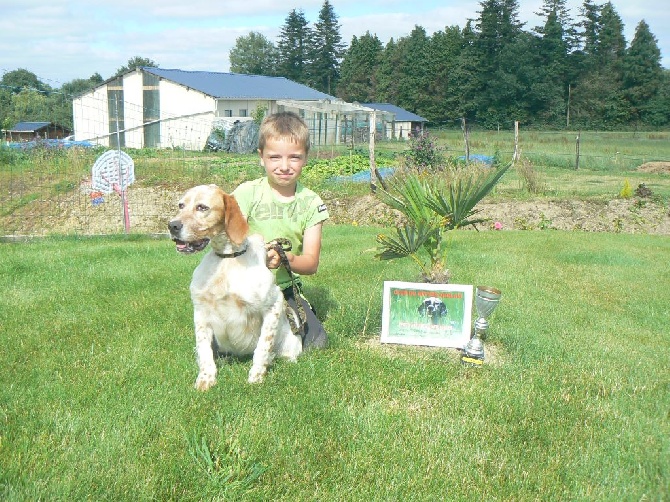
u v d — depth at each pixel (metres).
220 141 32.75
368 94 83.31
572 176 23.80
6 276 6.64
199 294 3.93
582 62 70.38
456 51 72.81
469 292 4.76
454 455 3.17
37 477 2.78
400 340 4.88
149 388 3.80
